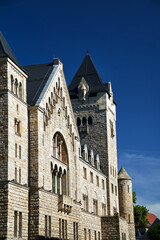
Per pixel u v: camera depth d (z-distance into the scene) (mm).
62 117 69562
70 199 65875
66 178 70438
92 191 93875
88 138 110188
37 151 56469
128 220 118438
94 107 111625
